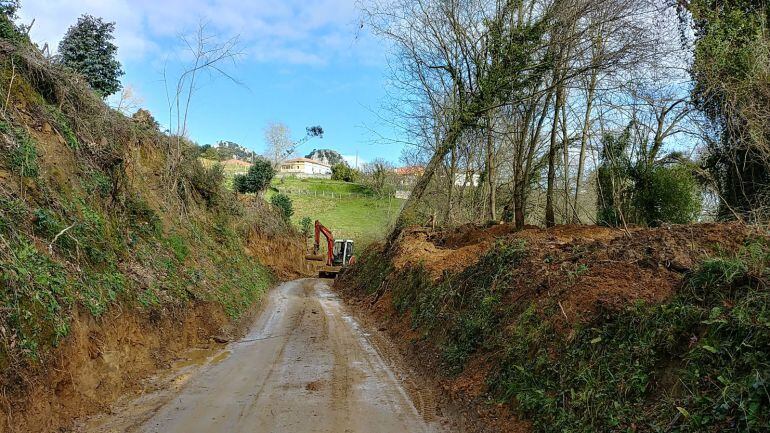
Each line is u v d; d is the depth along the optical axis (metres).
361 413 6.13
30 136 8.30
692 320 4.52
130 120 16.08
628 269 6.36
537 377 5.70
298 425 5.62
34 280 5.96
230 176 49.62
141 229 11.77
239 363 8.61
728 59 11.34
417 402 6.69
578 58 13.76
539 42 14.53
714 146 13.20
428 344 9.36
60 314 6.04
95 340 6.68
